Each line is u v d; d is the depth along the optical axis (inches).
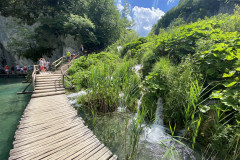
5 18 737.0
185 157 120.5
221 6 1355.8
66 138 131.3
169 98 165.6
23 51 765.9
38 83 307.1
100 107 211.3
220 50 157.5
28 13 765.9
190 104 129.1
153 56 279.1
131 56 436.5
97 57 461.7
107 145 137.0
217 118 119.6
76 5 802.8
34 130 140.6
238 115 106.4
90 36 752.3
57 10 826.8
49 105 210.8
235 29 239.1
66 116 176.1
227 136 107.3
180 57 244.5
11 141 156.6
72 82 333.1
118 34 980.6
